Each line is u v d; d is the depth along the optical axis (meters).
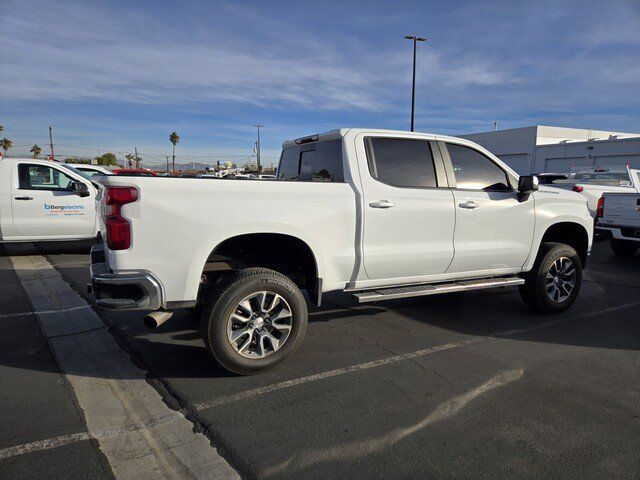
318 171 4.54
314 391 3.41
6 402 3.23
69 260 8.39
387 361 3.96
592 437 2.82
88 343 4.36
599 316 5.30
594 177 12.94
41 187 8.35
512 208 4.86
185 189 3.34
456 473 2.48
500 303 5.84
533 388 3.47
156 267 3.29
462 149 4.71
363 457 2.62
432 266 4.46
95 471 2.49
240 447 2.71
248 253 4.02
